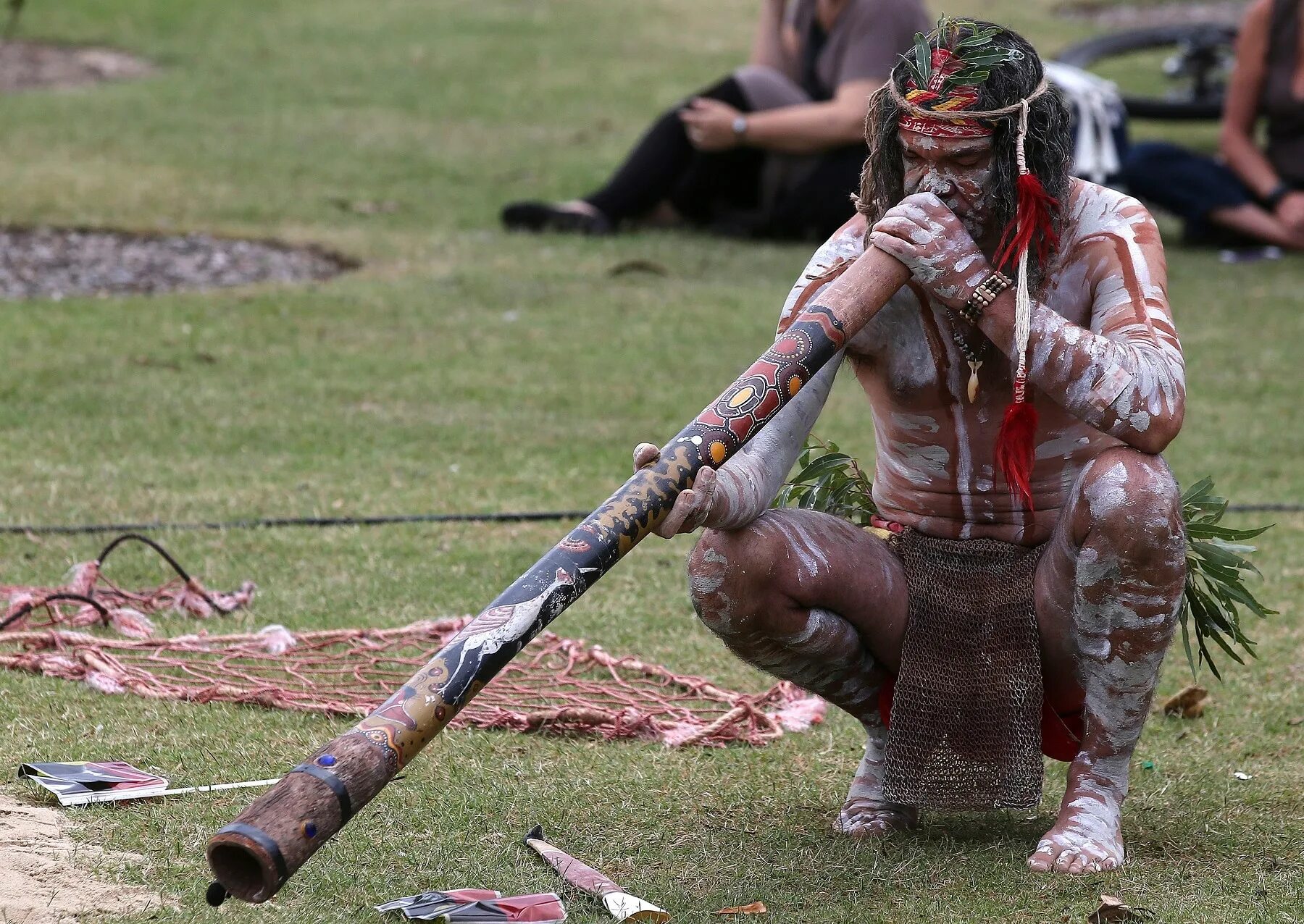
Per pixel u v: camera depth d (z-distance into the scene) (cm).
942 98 1148
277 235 4038
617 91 6072
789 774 1410
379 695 1559
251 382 2859
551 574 1049
